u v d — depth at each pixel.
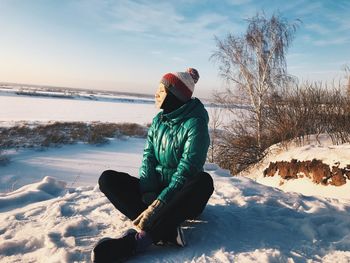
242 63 15.12
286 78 15.15
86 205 3.32
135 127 29.53
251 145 12.23
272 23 15.51
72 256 2.25
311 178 6.88
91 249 2.35
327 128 9.80
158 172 2.64
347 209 3.41
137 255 2.28
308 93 10.55
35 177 11.84
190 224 2.78
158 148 2.59
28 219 3.06
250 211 3.21
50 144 18.77
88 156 16.62
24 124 27.78
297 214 3.22
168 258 2.25
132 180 2.73
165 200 2.31
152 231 2.29
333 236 2.76
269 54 15.18
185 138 2.46
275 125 11.62
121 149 19.72
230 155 12.71
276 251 2.32
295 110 10.77
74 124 28.11
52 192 4.10
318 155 6.89
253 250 2.38
